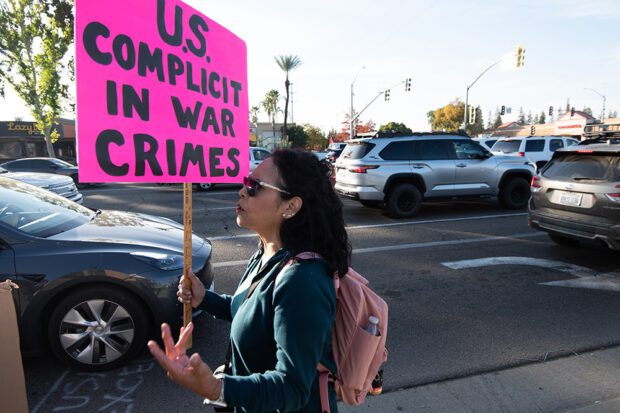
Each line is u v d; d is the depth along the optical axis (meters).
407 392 2.97
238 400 1.11
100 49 1.47
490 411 2.77
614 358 3.44
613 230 5.38
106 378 3.13
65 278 3.08
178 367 1.06
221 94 1.87
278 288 1.25
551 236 7.00
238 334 1.35
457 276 5.43
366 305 1.43
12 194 3.72
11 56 22.33
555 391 2.99
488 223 8.85
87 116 1.44
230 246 6.96
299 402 1.19
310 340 1.19
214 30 1.84
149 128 1.59
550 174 6.34
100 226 3.73
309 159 1.41
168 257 3.39
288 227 1.36
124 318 3.22
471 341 3.72
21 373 1.29
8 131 30.67
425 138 9.63
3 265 3.01
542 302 4.59
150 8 1.59
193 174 1.73
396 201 9.36
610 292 4.88
